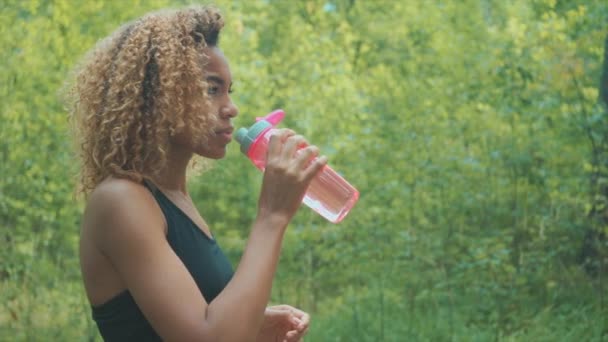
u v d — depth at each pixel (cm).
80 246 184
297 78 1002
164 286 171
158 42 185
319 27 1098
